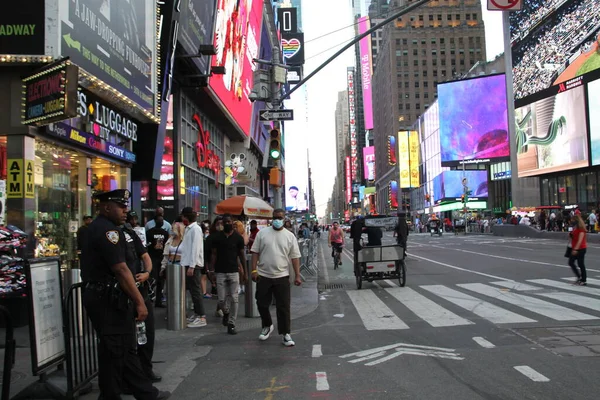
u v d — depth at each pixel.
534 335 7.33
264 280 7.54
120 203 4.72
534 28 59.97
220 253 8.46
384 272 13.80
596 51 48.25
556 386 5.13
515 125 59.31
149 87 14.35
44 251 10.12
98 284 4.62
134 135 14.95
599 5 47.97
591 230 35.22
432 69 132.62
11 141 9.41
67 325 5.05
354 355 6.66
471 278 14.87
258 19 33.97
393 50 133.38
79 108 10.86
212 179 27.38
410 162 108.12
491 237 44.59
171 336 8.23
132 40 13.03
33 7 9.25
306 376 5.80
